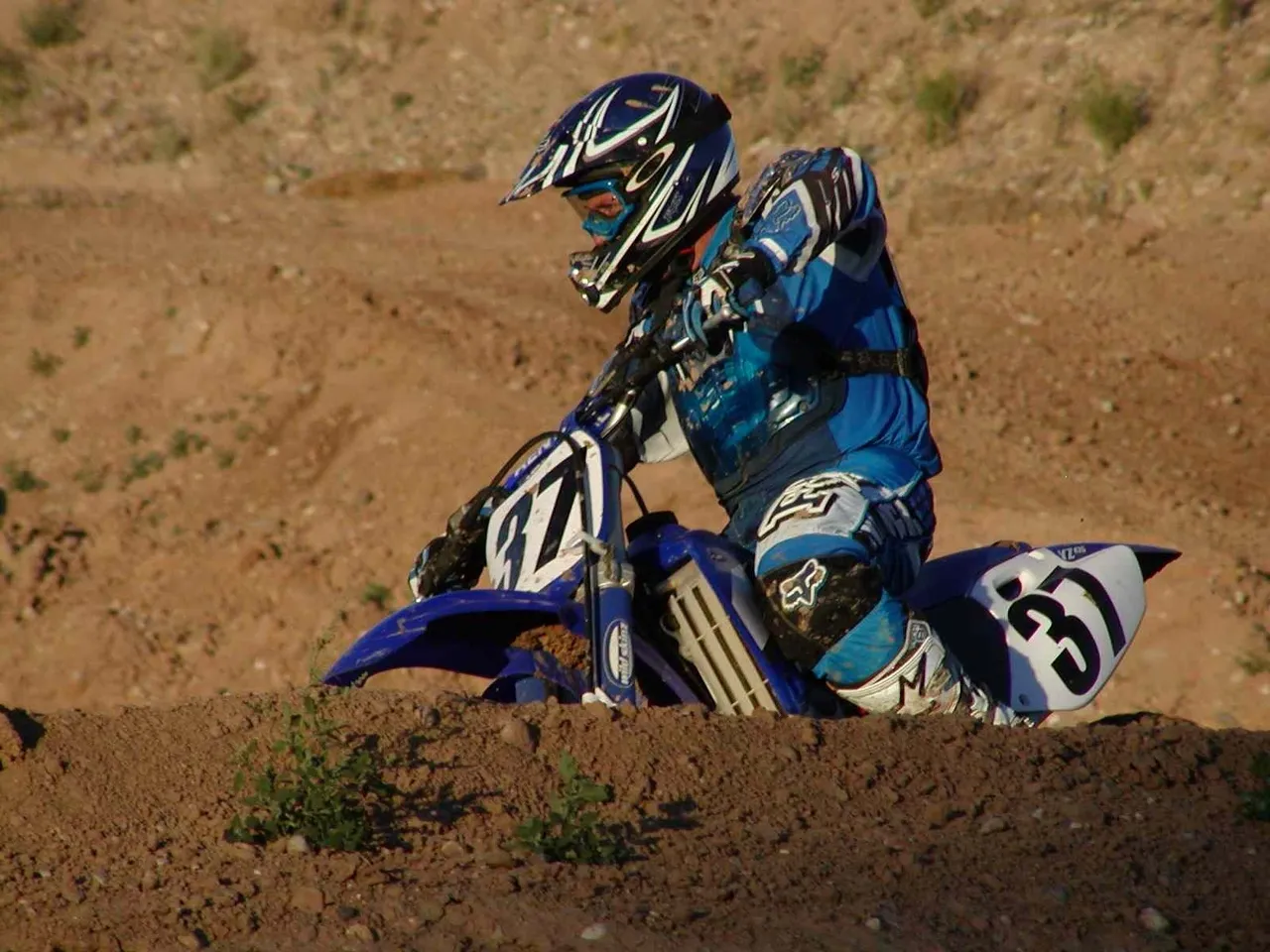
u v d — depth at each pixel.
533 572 15.86
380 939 10.92
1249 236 45.75
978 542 32.03
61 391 44.53
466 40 68.69
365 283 46.12
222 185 61.59
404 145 63.34
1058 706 16.88
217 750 13.36
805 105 58.22
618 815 12.99
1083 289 44.53
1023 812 13.31
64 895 11.57
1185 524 32.44
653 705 16.44
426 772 13.16
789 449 16.50
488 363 41.09
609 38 66.06
